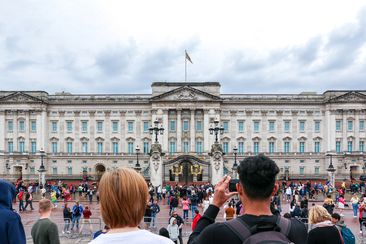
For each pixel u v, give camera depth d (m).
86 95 140.62
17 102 137.12
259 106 139.62
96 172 140.25
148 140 139.12
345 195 82.94
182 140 136.75
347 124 136.88
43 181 98.50
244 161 7.37
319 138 139.12
